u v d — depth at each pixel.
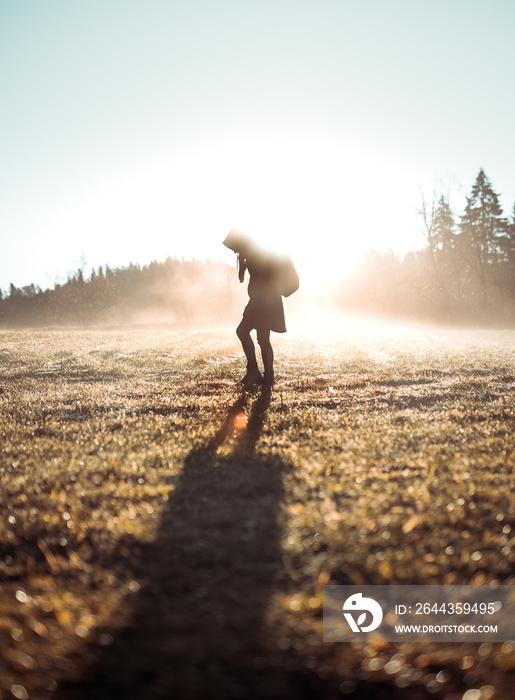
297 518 3.36
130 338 18.33
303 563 2.86
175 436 5.65
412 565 2.83
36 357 12.51
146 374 10.35
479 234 62.44
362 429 5.78
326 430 5.83
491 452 4.90
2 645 2.23
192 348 14.23
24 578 2.83
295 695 1.95
